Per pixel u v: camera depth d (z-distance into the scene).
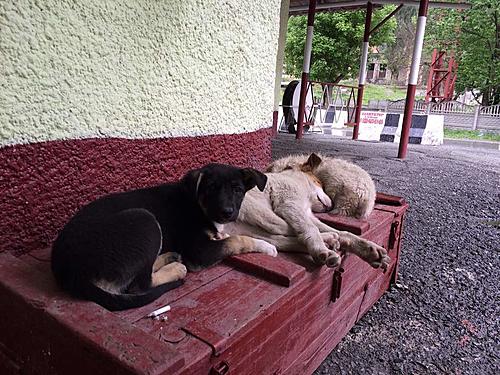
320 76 21.34
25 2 1.70
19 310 1.44
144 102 2.32
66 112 1.95
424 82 37.84
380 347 2.55
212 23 2.65
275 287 1.74
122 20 2.11
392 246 3.07
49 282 1.54
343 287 2.34
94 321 1.28
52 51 1.84
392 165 8.22
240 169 2.11
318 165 2.94
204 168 2.04
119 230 1.57
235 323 1.43
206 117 2.78
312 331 2.07
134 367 1.08
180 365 1.13
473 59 23.88
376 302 3.09
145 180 2.41
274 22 3.29
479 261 3.92
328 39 20.41
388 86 38.81
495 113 20.69
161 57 2.36
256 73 3.19
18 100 1.75
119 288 1.53
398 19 37.72
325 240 2.24
